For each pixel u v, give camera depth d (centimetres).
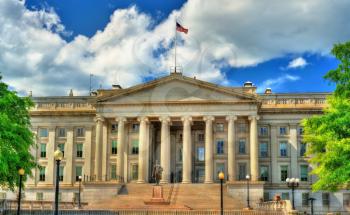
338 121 4216
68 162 8512
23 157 5012
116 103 7806
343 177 4109
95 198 7119
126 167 8088
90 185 7169
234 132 7606
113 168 8200
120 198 6719
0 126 4538
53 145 8600
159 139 8288
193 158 8269
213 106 7662
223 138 8144
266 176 8206
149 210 4862
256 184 7044
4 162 4312
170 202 6072
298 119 8262
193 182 8169
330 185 4584
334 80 4491
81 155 8556
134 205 5934
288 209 4866
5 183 5231
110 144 8262
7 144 4512
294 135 8250
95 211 4691
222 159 8075
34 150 8625
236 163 8012
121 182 7381
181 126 8381
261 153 8275
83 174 8456
